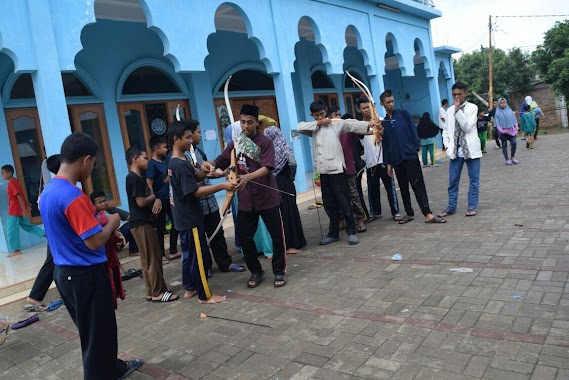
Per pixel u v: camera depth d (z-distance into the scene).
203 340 3.63
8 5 5.36
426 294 3.85
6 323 3.91
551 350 2.74
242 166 4.73
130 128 8.74
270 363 3.10
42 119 5.72
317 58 13.74
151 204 4.66
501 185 8.23
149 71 9.16
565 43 24.55
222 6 9.08
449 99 18.77
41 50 5.56
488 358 2.75
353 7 11.34
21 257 6.62
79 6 5.98
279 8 9.11
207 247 4.48
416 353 2.94
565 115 25.20
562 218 5.50
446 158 14.34
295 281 4.71
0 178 6.98
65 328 4.41
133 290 5.30
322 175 5.90
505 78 29.61
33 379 3.41
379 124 5.40
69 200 2.60
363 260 5.07
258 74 11.71
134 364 3.27
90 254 2.74
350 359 2.99
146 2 6.75
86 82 8.08
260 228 5.82
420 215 6.93
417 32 14.60
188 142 4.26
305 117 12.95
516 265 4.19
